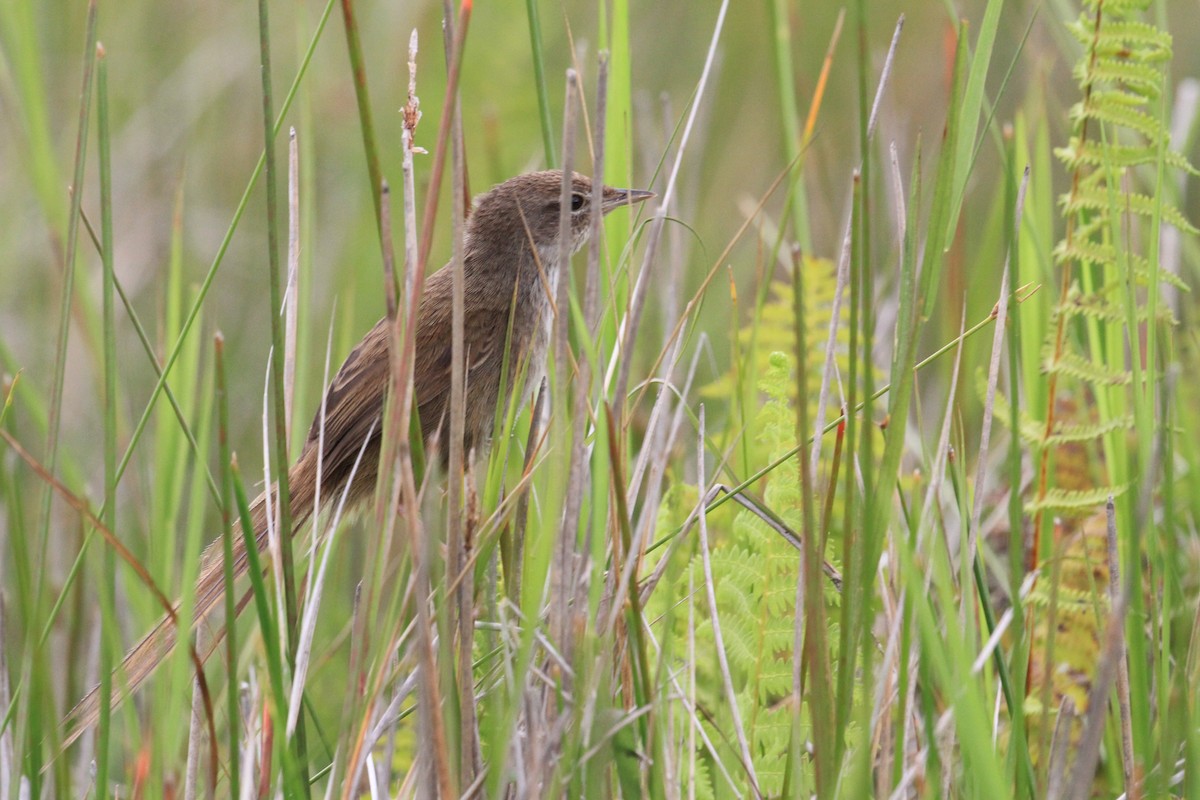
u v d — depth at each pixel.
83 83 6.63
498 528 6.52
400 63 14.91
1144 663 6.81
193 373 9.05
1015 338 6.67
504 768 5.61
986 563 8.80
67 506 10.69
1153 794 6.05
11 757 7.21
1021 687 6.32
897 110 14.54
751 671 7.14
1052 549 8.09
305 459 9.44
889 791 6.02
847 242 6.57
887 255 12.54
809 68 15.76
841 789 6.16
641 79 15.91
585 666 5.82
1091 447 8.88
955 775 6.91
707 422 11.33
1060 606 8.05
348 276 13.09
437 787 5.90
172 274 9.46
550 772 5.86
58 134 15.20
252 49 15.60
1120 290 7.34
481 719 6.85
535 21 7.73
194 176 15.12
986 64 6.39
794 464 7.38
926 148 13.34
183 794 7.50
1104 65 7.66
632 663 6.28
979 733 5.36
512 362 10.04
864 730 5.45
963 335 6.56
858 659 7.21
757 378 8.95
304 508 9.25
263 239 14.64
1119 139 9.91
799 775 5.91
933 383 11.70
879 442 8.96
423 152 6.41
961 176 6.39
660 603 7.54
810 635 5.47
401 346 6.32
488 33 14.34
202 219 14.83
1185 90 10.49
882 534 5.61
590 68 12.37
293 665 6.36
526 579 7.00
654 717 5.95
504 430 7.03
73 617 8.62
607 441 6.36
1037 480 8.18
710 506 6.56
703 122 11.78
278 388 6.20
